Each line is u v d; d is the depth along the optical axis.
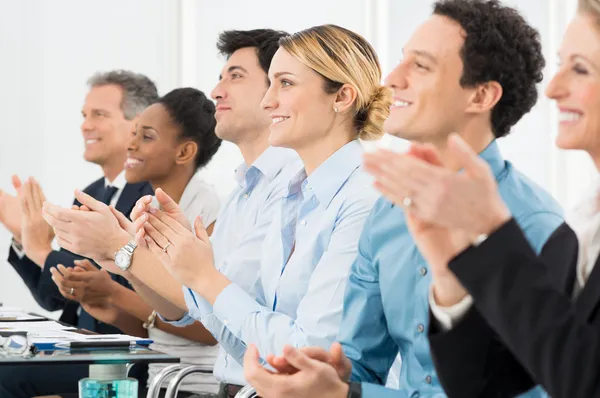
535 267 1.17
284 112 2.42
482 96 1.83
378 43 5.78
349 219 2.28
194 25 5.94
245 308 2.31
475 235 1.16
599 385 1.17
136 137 3.69
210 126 3.71
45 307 4.00
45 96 5.83
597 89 1.43
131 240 2.73
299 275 2.41
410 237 1.91
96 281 3.40
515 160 5.25
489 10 1.82
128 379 2.29
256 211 2.98
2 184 5.76
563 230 1.48
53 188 5.84
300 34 2.44
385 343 2.01
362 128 2.46
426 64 1.83
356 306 2.02
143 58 5.93
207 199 3.64
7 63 5.77
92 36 5.88
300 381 1.65
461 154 1.10
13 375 3.32
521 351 1.18
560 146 1.48
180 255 2.35
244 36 3.01
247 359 1.70
